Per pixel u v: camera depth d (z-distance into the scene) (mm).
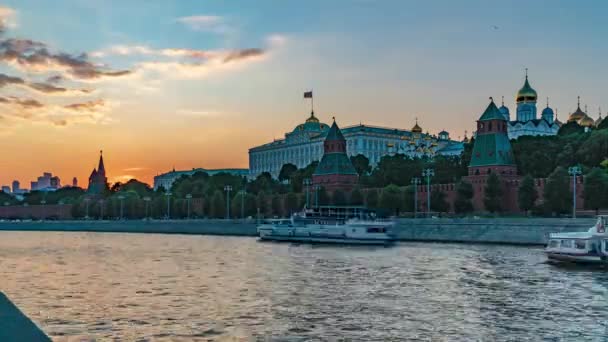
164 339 36969
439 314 43812
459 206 146875
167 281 62875
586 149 157375
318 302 48938
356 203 166750
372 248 110000
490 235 113688
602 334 37781
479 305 47219
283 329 39375
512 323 40812
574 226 101375
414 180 144250
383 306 47000
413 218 139000
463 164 184125
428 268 72000
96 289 57250
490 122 153000
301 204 184000
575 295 51781
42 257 96062
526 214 135750
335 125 187250
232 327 40031
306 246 119062
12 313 33031
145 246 124000
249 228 171375
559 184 127188
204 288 57344
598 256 72688
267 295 52688
